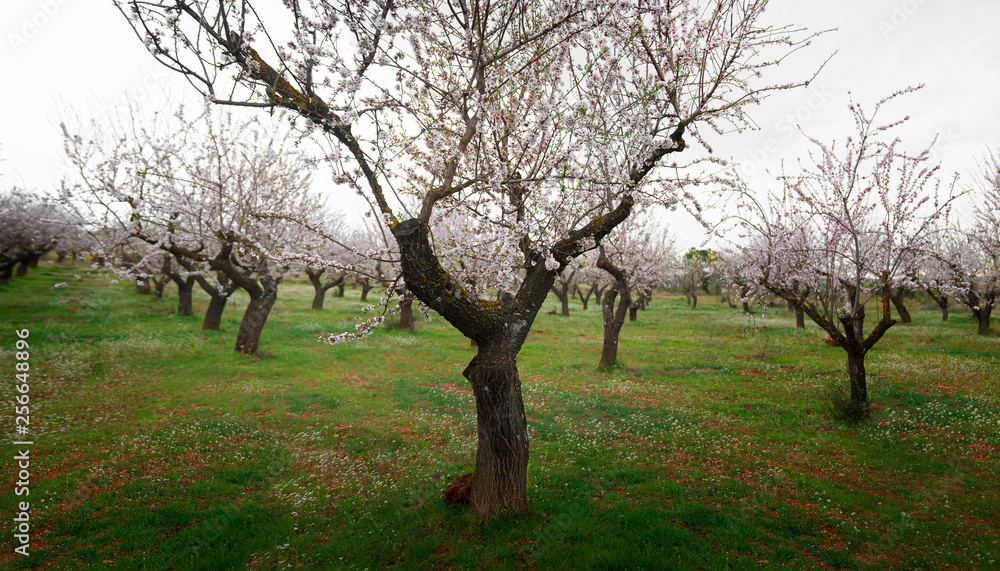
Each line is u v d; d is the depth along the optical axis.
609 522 6.07
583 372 16.77
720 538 5.69
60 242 31.61
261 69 5.27
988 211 19.12
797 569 5.05
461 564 5.20
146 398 12.23
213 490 7.23
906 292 40.62
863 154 10.09
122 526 6.04
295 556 5.40
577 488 7.22
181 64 4.79
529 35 5.82
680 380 15.23
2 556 5.33
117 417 10.55
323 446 9.39
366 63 5.15
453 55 5.20
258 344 19.06
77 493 6.89
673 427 10.30
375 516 6.37
